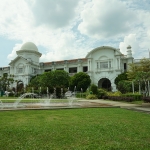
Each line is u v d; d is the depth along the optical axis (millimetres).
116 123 8023
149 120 8945
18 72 67438
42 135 5852
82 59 64188
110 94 34812
